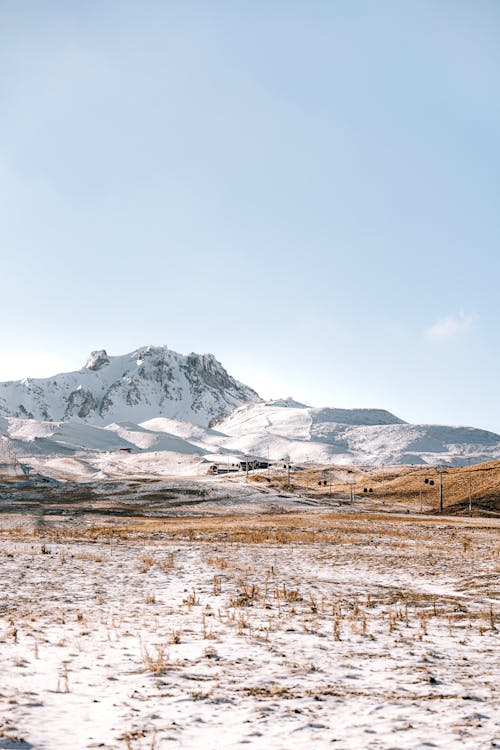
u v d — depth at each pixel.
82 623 16.91
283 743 8.30
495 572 28.77
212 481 151.38
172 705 10.08
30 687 10.99
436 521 90.56
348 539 51.19
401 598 22.28
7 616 17.72
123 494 128.75
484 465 189.25
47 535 52.47
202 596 22.08
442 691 10.79
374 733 8.64
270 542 47.97
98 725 9.11
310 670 12.33
